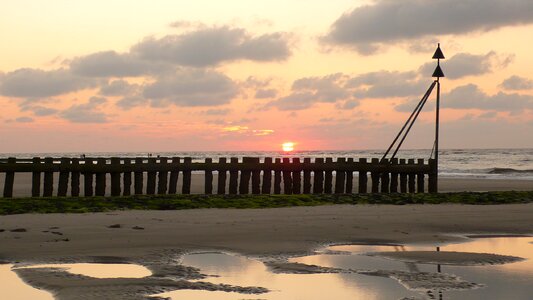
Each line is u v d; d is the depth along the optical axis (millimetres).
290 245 14227
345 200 24234
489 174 56812
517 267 11820
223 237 15156
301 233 16000
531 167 76125
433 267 11828
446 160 99750
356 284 10344
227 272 11195
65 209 20266
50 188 24500
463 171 63469
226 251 13352
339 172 28062
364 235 15930
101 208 20641
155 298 9219
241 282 10398
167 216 19047
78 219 17969
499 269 11625
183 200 22219
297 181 27391
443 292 9805
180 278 10578
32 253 12727
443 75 28672
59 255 12555
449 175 55344
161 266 11562
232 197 23219
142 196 22406
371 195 25078
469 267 11820
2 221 17359
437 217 19750
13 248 13258
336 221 18422
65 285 9891
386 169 28328
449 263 12219
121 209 20766
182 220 18109
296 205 23047
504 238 15953
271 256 12859
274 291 9812
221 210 21031
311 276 10945
